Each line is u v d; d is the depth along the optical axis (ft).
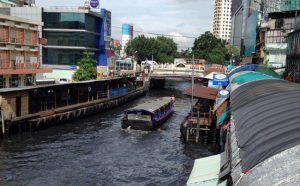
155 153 98.84
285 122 33.60
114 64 280.31
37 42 163.94
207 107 131.23
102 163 88.79
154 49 426.51
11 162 86.22
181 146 106.32
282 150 27.12
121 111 173.47
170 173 82.89
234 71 129.59
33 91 126.31
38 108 130.52
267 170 25.48
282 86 55.01
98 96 182.19
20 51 150.82
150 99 230.07
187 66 308.60
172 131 128.26
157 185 75.66
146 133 123.44
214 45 382.01
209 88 137.08
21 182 74.33
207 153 98.78
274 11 186.09
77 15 220.02
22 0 238.89
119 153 98.17
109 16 262.06
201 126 107.76
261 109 42.11
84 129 126.62
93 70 204.13
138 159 93.09
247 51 237.66
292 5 173.27
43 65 223.51
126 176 80.48
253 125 37.52
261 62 182.50
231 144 39.19
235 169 30.58
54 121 127.95
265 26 185.68
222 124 86.43
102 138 114.42
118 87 215.72
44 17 219.61
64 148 100.63
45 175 78.89
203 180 44.04
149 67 303.07
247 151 31.78
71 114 137.90
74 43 222.48
